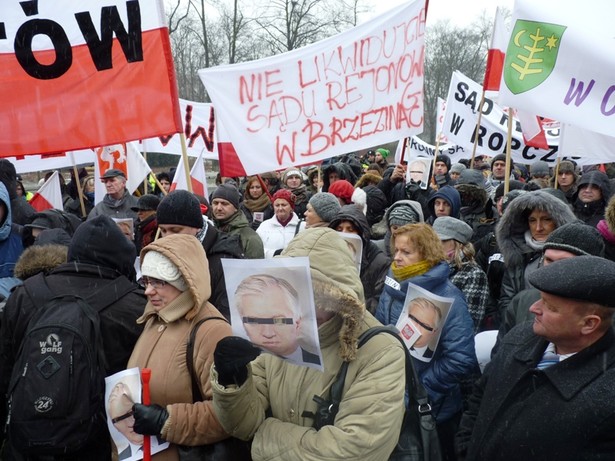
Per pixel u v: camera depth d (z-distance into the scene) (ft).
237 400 6.88
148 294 8.52
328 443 6.53
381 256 14.07
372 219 21.79
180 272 8.39
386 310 11.25
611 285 6.75
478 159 40.78
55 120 14.16
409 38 17.04
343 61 16.84
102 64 14.02
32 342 8.42
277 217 20.25
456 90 28.66
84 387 8.39
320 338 7.01
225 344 6.65
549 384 7.06
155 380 8.25
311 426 7.02
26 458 8.62
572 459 6.66
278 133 16.79
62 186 37.14
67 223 17.71
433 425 7.59
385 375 6.70
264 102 16.74
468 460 7.73
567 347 7.09
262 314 6.47
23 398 8.22
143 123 14.07
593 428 6.57
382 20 16.93
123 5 13.83
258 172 16.80
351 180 28.94
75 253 9.53
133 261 9.94
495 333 11.48
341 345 6.76
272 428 7.05
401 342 7.05
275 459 6.82
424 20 17.08
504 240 12.64
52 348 8.33
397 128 17.20
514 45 14.99
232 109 16.74
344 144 16.97
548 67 14.66
